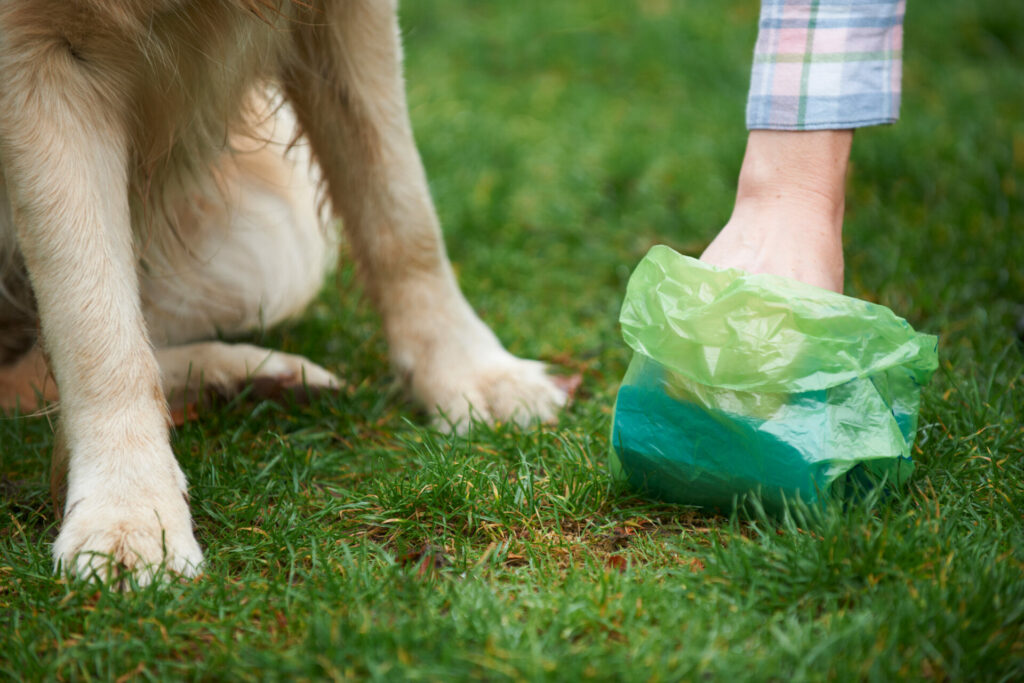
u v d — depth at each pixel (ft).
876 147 13.55
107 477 5.72
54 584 5.42
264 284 8.98
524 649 4.65
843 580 5.09
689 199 13.04
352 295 10.44
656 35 19.47
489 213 12.36
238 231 8.78
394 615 5.02
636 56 18.78
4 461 7.30
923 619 4.66
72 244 5.98
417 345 8.11
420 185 7.99
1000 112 15.40
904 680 4.34
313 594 5.16
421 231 8.00
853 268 10.50
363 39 7.57
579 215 12.55
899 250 10.64
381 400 8.27
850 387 5.56
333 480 7.06
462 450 7.04
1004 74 17.26
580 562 5.74
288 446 7.35
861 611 4.85
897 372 5.98
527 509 6.18
